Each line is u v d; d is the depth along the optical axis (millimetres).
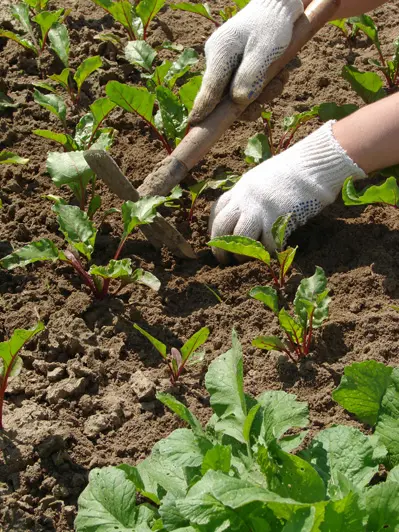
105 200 1752
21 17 1999
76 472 1415
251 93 1645
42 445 1422
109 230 1701
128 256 1663
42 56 1979
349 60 2008
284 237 1625
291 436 1352
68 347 1532
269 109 1911
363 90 1847
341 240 1661
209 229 1677
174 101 1765
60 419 1460
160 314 1585
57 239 1688
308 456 1342
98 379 1505
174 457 1315
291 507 1265
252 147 1766
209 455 1291
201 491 1255
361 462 1330
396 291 1588
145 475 1361
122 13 1986
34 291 1603
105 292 1599
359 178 1663
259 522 1272
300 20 1683
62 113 1810
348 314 1560
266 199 1632
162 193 1641
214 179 1781
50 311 1582
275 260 1632
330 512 1249
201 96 1654
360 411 1391
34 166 1795
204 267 1649
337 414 1459
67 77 1875
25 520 1375
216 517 1252
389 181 1543
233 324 1568
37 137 1850
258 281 1615
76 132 1769
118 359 1527
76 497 1398
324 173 1644
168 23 2096
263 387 1494
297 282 1604
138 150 1829
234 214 1633
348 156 1646
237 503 1220
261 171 1658
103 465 1421
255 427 1353
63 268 1635
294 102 1930
